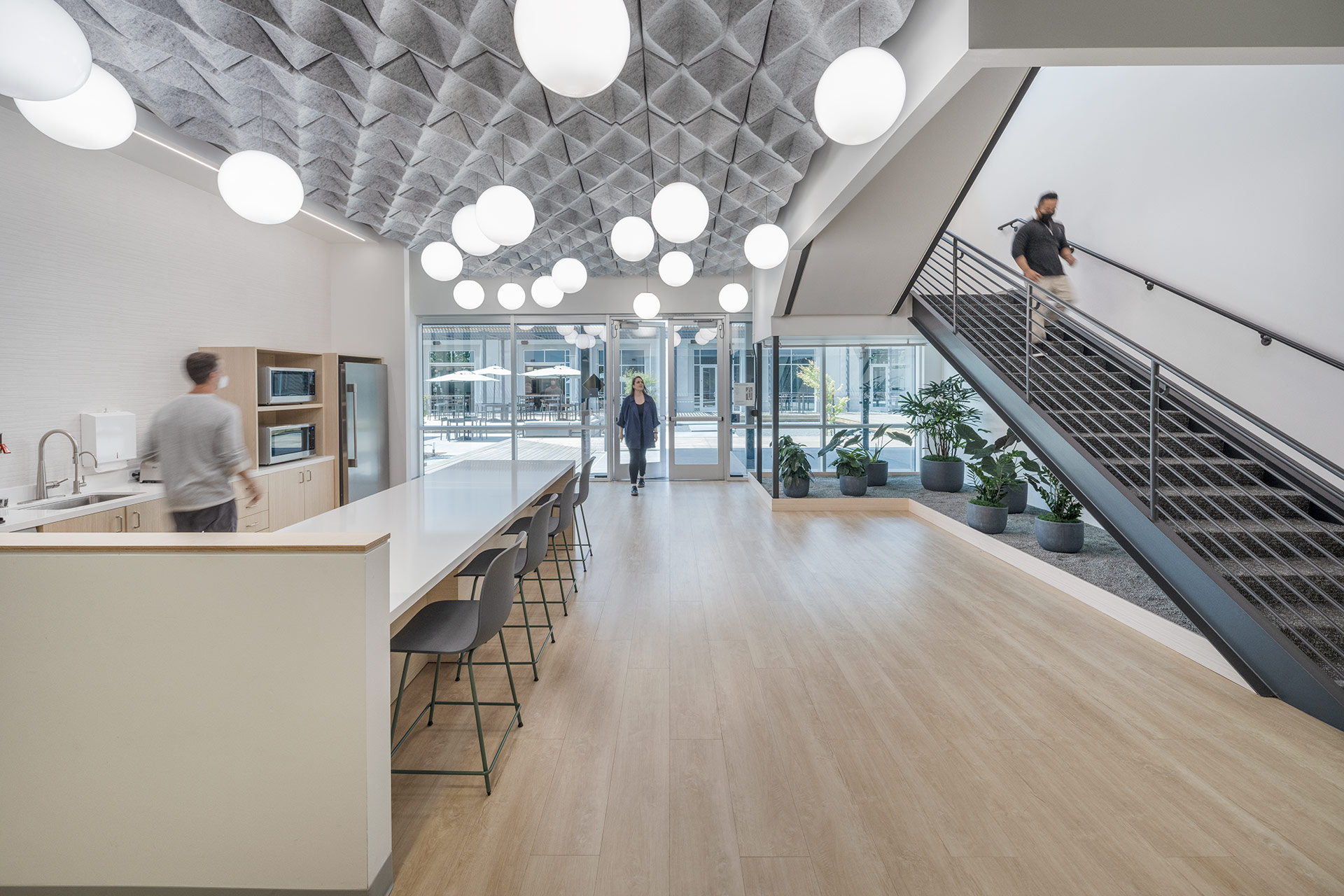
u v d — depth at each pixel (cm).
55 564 184
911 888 192
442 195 594
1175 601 351
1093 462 412
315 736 184
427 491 431
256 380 589
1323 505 373
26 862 189
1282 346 414
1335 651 296
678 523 715
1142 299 538
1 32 151
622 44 180
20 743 187
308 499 650
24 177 417
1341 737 273
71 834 189
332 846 185
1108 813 226
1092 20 252
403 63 358
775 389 762
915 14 303
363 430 738
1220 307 460
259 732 185
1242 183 441
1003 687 321
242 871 187
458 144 477
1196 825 219
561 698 313
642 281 984
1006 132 734
